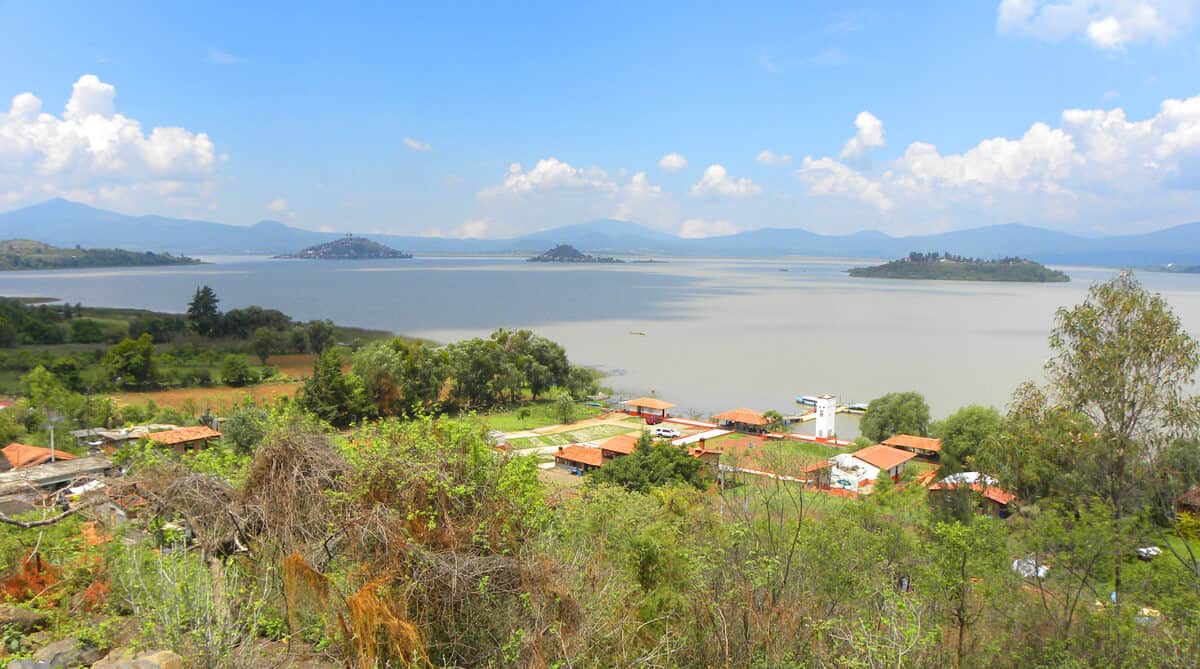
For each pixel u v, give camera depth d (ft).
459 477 31.24
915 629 32.50
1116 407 55.06
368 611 25.03
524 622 27.96
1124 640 39.88
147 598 26.14
